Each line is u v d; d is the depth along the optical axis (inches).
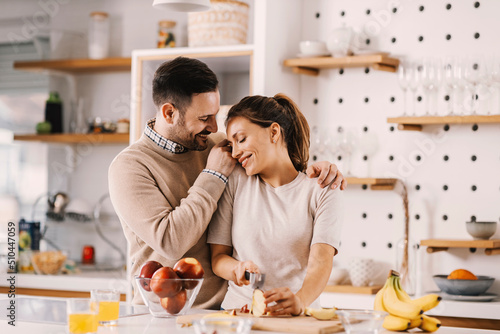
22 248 162.2
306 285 69.9
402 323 61.3
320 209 74.3
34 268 151.9
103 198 171.6
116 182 76.9
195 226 73.8
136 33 171.9
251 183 78.3
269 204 76.5
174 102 77.7
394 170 138.8
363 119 142.1
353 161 142.6
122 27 173.5
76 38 168.6
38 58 179.9
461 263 132.4
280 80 141.1
